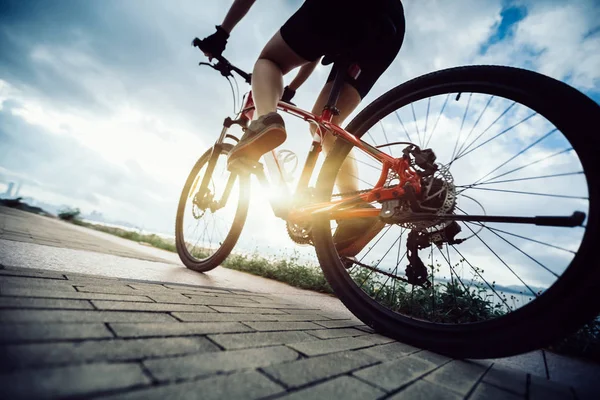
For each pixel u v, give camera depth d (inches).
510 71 44.4
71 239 117.7
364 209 54.2
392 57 70.4
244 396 20.5
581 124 37.6
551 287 36.9
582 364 50.9
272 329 40.1
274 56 62.8
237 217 88.7
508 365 44.6
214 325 36.5
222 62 79.1
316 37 57.4
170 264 101.8
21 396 15.5
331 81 75.6
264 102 59.7
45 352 20.7
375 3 53.4
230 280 95.3
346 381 26.6
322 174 62.4
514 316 39.0
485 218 41.3
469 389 30.2
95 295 38.5
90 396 16.9
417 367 34.6
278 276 137.6
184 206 108.2
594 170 36.1
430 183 46.7
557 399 31.1
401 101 55.6
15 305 28.6
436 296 84.4
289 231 69.3
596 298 33.5
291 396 21.8
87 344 23.5
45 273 45.2
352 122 61.1
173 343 27.7
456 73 49.4
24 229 119.8
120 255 94.5
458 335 42.6
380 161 55.3
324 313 64.7
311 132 77.0
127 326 29.5
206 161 104.2
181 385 20.3
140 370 21.2
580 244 35.9
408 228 51.8
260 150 58.2
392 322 49.0
